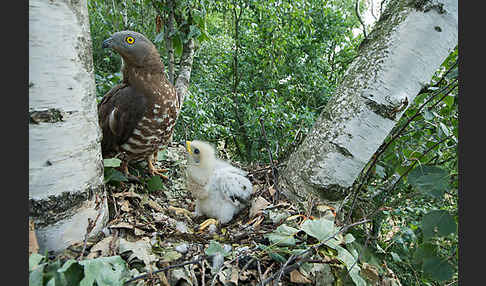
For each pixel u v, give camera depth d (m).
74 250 0.36
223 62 1.37
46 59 0.32
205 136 0.98
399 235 0.51
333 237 0.37
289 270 0.36
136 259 0.36
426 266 0.36
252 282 0.36
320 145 0.47
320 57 1.54
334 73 1.55
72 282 0.30
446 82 0.53
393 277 0.43
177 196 0.65
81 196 0.37
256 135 1.06
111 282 0.31
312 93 1.34
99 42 1.26
